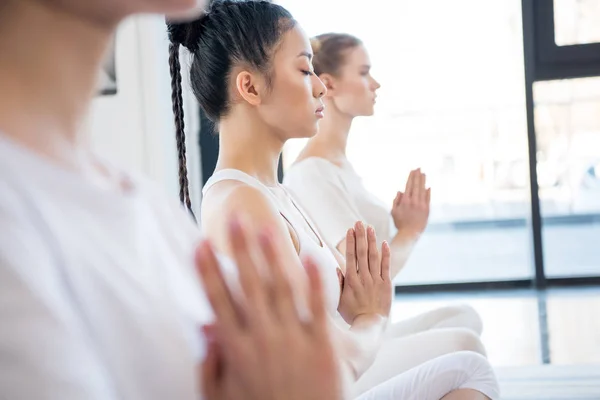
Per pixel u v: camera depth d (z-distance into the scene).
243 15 1.40
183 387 0.48
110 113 3.31
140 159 3.30
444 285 5.13
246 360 0.50
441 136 6.14
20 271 0.37
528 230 5.13
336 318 1.37
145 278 0.47
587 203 5.82
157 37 3.29
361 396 1.43
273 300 0.50
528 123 4.78
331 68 2.21
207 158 3.81
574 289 4.90
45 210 0.41
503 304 4.61
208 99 1.45
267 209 1.28
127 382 0.46
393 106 5.93
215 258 0.51
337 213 2.05
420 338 1.78
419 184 2.04
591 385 2.90
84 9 0.44
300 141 4.40
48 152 0.44
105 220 0.45
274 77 1.40
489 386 1.45
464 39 5.63
